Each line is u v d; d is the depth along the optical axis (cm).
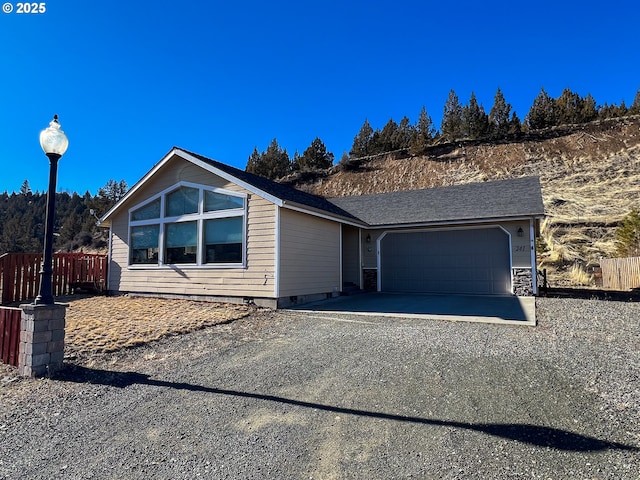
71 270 1245
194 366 479
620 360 462
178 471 249
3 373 453
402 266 1459
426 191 1733
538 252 2022
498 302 1079
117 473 249
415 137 4262
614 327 671
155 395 384
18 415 342
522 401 344
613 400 340
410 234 1455
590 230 2250
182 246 1131
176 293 1125
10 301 1062
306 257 1117
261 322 779
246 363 489
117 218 1275
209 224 1090
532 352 507
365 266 1518
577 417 309
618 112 4012
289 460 260
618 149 3247
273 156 4941
